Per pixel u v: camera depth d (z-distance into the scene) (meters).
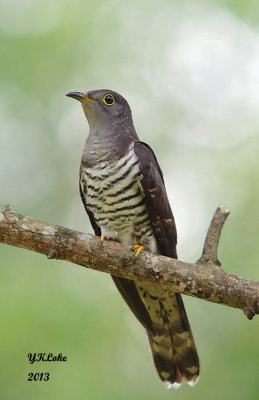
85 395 10.80
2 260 12.57
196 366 10.81
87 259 9.29
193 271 8.95
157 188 10.41
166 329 10.84
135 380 11.51
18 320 11.57
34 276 12.44
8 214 9.14
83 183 10.61
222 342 11.82
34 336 11.41
